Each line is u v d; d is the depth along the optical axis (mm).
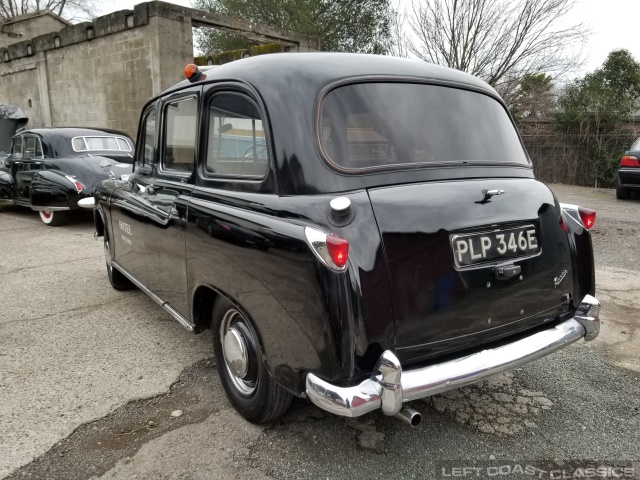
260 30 15227
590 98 15266
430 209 2270
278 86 2484
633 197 11820
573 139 15391
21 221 9336
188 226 2914
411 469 2410
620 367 3473
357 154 2398
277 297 2250
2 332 4055
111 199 4457
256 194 2490
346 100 2471
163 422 2812
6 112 15961
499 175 2748
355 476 2361
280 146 2381
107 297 4934
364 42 24875
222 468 2420
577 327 2709
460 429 2746
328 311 2037
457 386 2219
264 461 2471
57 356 3629
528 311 2584
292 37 16469
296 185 2312
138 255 3918
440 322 2258
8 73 17031
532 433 2707
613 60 19516
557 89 17000
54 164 8453
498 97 3154
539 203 2686
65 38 14438
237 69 2775
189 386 3219
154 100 3686
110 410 2930
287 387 2273
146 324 4242
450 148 2678
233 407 2926
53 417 2854
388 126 2529
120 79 13320
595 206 10453
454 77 2959
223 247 2568
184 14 12641
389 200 2232
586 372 3400
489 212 2426
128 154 9344
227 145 2760
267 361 2375
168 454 2525
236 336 2691
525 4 16578
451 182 2492
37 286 5285
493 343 2471
